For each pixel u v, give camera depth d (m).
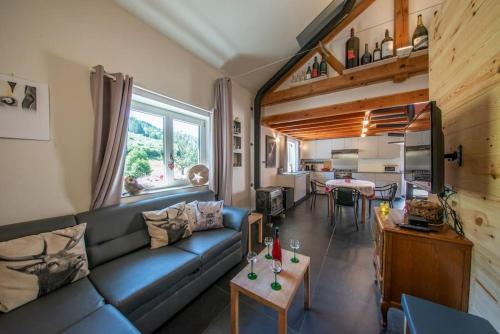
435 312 0.95
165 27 2.14
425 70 2.39
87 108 1.62
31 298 1.05
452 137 1.36
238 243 2.12
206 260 1.65
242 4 2.14
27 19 1.32
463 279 1.17
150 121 2.24
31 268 1.08
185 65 2.49
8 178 1.27
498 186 0.92
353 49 2.76
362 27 2.80
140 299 1.16
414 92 2.54
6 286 1.00
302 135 5.95
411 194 4.66
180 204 2.05
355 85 2.88
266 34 2.65
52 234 1.24
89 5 1.63
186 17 2.11
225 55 2.79
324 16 2.68
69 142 1.53
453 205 1.38
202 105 2.75
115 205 1.72
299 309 1.51
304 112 3.45
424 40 2.27
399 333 1.31
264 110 3.94
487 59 1.00
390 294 1.37
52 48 1.44
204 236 1.98
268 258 1.53
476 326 0.87
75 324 0.90
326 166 6.89
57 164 1.47
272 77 3.60
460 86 1.26
